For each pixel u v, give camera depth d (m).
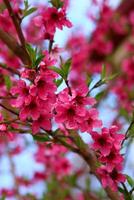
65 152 1.63
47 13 0.93
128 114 1.18
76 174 1.67
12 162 1.76
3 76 1.03
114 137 0.83
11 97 0.90
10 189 1.71
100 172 0.86
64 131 0.95
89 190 1.56
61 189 1.59
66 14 0.93
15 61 1.28
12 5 0.98
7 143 1.78
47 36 0.94
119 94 1.62
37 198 1.54
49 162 1.66
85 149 0.92
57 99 0.82
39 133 0.88
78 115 0.81
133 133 0.85
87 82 0.89
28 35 1.35
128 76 1.73
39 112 0.81
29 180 1.75
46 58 0.83
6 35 0.96
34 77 0.82
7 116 0.89
